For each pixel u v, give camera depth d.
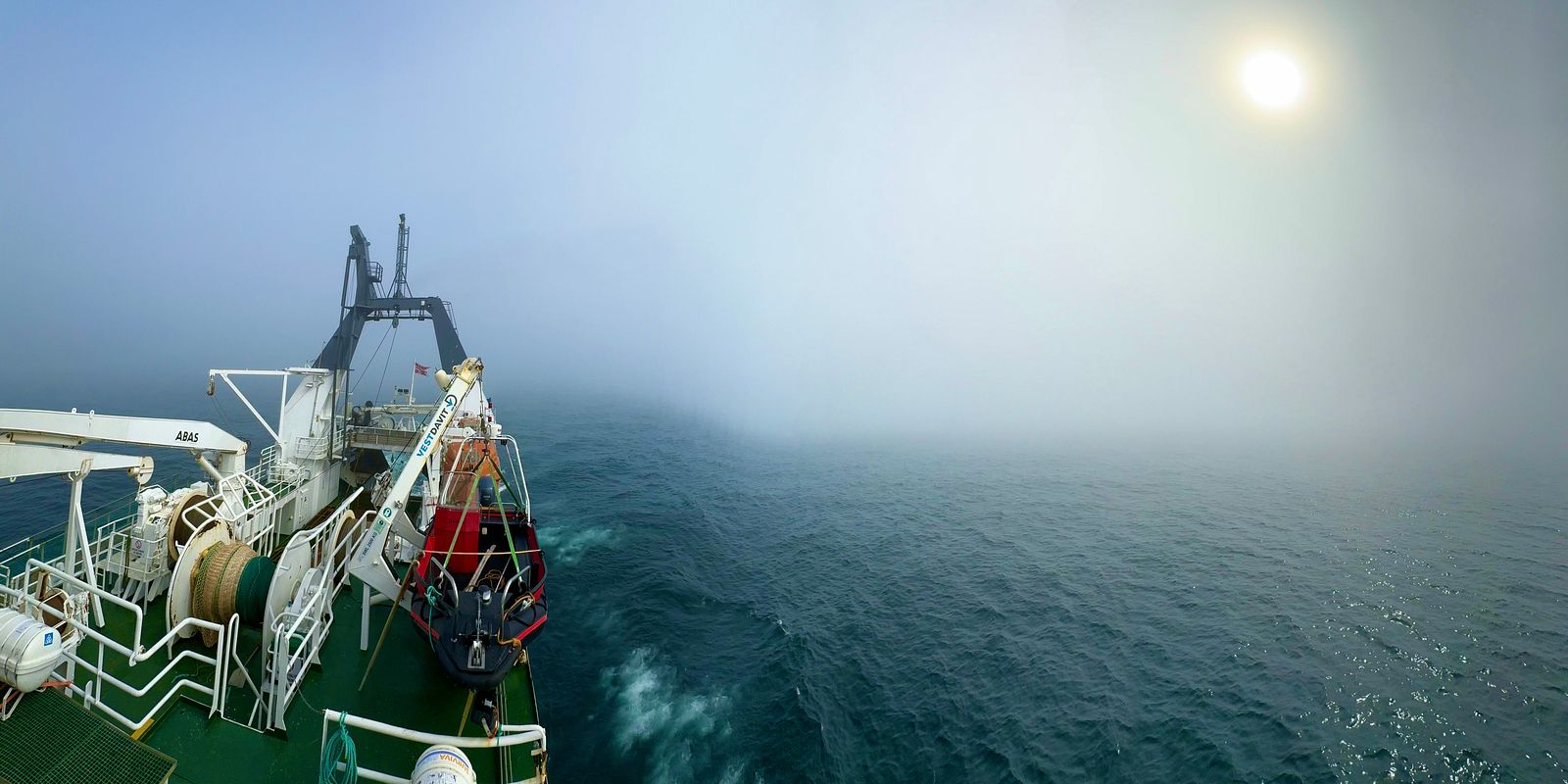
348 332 30.17
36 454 11.95
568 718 17.22
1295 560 33.16
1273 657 22.20
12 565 24.66
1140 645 23.02
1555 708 19.19
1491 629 24.56
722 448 69.69
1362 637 23.88
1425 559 33.50
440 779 7.50
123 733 8.26
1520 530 39.41
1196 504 46.34
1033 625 24.52
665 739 16.64
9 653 7.39
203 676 12.10
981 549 34.50
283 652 10.55
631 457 61.19
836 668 20.88
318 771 9.77
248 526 16.78
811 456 66.62
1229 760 16.78
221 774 9.45
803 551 33.78
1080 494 49.38
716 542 34.56
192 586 13.11
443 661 11.91
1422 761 16.88
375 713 12.02
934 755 16.81
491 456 18.41
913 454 69.00
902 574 30.19
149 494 13.98
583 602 25.08
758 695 18.84
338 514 15.96
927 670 20.91
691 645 21.97
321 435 24.25
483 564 13.98
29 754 7.54
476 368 15.33
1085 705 19.12
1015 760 16.62
